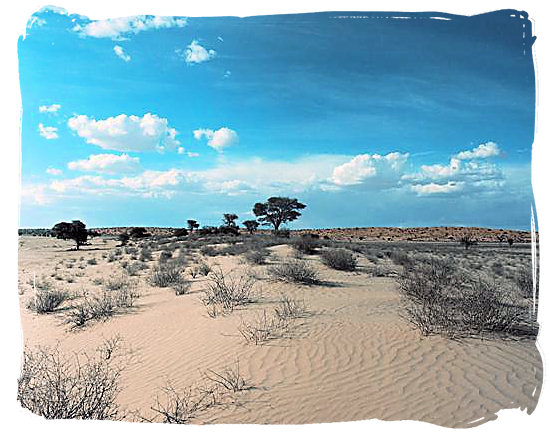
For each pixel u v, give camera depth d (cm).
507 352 700
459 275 1391
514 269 1989
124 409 605
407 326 834
